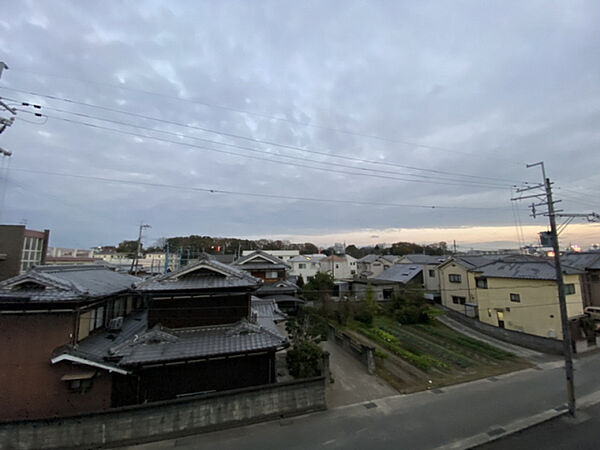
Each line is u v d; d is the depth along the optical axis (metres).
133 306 16.22
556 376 14.61
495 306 23.05
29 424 8.41
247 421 9.88
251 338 11.24
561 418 10.49
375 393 12.46
